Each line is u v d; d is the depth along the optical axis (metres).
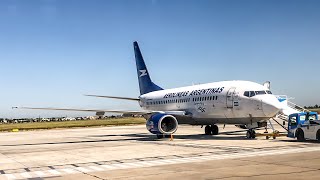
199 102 29.23
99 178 10.88
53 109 30.45
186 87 32.78
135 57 41.91
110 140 29.02
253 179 9.87
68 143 26.92
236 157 14.81
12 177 11.70
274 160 13.52
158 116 28.31
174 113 29.42
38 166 14.20
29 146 25.00
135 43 41.59
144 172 11.71
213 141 24.09
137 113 31.41
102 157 16.58
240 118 25.75
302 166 11.88
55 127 76.19
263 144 20.39
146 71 40.00
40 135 42.28
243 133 33.62
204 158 14.84
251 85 25.47
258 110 24.09
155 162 14.13
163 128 29.39
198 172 11.31
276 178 9.91
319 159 13.55
